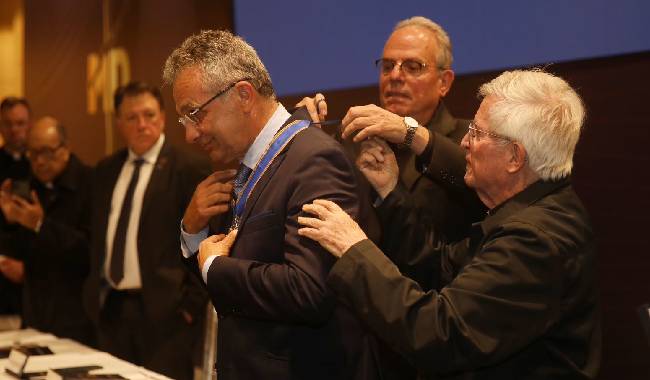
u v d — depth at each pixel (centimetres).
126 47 528
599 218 322
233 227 206
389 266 177
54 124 439
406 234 218
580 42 316
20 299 465
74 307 431
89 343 433
